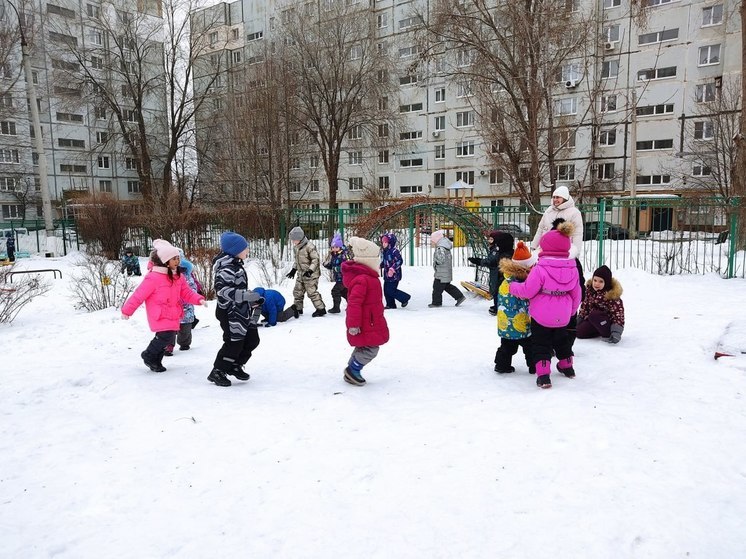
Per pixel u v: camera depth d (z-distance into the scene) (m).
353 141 46.34
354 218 17.50
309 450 3.64
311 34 31.28
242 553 2.54
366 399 4.68
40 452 3.68
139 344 7.36
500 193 41.47
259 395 4.80
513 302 5.17
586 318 6.77
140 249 25.02
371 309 5.03
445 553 2.51
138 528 2.76
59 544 2.63
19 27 27.92
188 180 32.75
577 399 4.47
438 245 9.73
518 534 2.65
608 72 36.19
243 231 20.66
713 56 33.31
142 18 33.19
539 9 17.61
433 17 21.47
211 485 3.20
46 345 7.42
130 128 34.34
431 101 44.09
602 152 36.69
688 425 3.86
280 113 28.62
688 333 6.63
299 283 9.33
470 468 3.34
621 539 2.58
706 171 32.91
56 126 47.38
